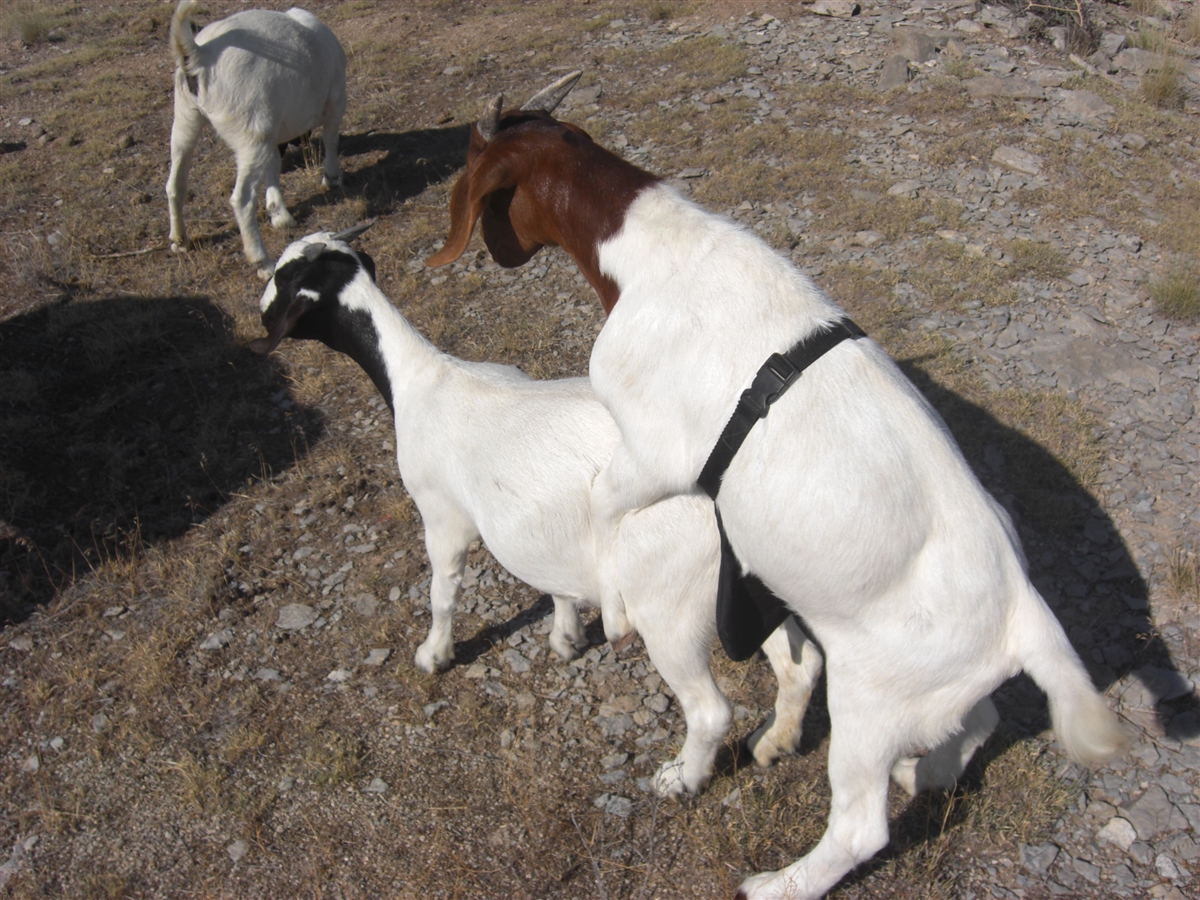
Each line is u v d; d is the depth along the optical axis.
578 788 3.50
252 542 4.77
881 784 2.62
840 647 2.57
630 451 2.70
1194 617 3.89
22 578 4.57
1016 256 6.18
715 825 3.31
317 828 3.43
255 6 12.53
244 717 3.88
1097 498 4.46
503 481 3.23
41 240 7.40
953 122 7.92
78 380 6.00
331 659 4.12
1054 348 5.36
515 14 11.34
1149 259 6.16
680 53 9.61
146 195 7.93
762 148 7.68
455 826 3.40
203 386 5.89
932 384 5.09
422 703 3.88
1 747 3.83
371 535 4.75
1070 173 7.16
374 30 11.21
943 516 2.45
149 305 6.59
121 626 4.35
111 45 11.52
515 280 6.55
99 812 3.55
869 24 9.97
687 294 2.59
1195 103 8.77
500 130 2.90
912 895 3.05
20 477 5.18
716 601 2.85
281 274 3.64
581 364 5.67
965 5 10.34
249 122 6.52
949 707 2.49
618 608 3.12
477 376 3.52
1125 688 3.66
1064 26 9.88
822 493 2.40
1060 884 3.05
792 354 2.50
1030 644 2.45
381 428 5.46
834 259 6.25
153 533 4.87
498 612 4.30
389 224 7.32
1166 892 3.00
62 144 8.89
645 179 2.77
